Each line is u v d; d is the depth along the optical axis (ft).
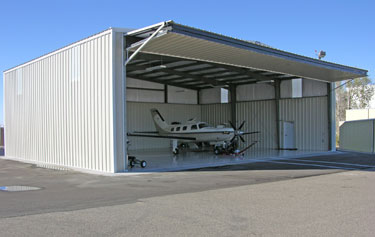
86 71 41.29
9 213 18.48
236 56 44.91
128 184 29.25
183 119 89.71
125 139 38.68
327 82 66.69
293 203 20.66
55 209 19.44
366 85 152.56
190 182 30.17
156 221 16.63
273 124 75.97
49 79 49.03
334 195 23.29
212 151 72.84
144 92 81.35
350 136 76.48
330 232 14.56
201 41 37.29
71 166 44.04
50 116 48.80
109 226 15.78
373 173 36.35
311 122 69.56
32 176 35.47
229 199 22.06
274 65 50.98
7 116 62.03
